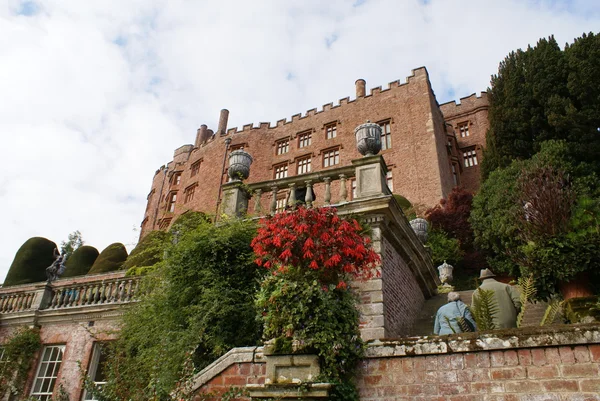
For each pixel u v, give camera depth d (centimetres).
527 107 1928
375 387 427
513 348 388
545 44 1992
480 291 539
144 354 701
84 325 1143
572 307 534
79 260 2192
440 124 2886
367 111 2947
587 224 622
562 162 1557
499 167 1745
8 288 1560
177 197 3681
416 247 912
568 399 355
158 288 777
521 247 682
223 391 496
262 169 3155
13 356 1148
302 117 3234
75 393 1043
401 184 2552
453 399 394
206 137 4275
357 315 473
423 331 838
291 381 414
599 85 1717
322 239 461
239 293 707
